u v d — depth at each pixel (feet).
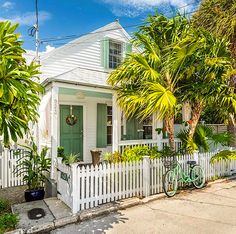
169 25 23.76
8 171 24.85
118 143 27.71
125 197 19.75
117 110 26.94
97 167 18.39
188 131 28.04
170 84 23.66
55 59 31.81
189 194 21.38
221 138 28.78
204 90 23.71
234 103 23.93
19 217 16.29
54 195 20.68
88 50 34.04
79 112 33.19
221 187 23.58
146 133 33.91
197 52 22.25
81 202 17.43
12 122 13.15
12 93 11.71
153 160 21.40
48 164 22.22
